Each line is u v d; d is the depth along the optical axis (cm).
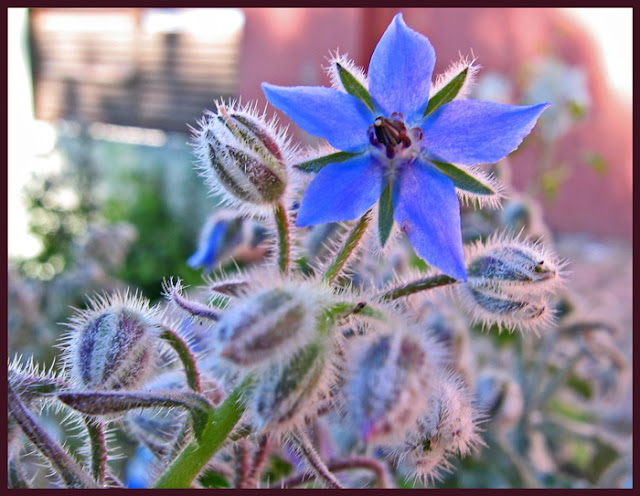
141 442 9
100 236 18
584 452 15
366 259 10
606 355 13
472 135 7
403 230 7
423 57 7
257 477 8
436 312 10
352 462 8
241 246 11
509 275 8
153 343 8
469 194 7
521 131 7
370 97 8
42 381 7
